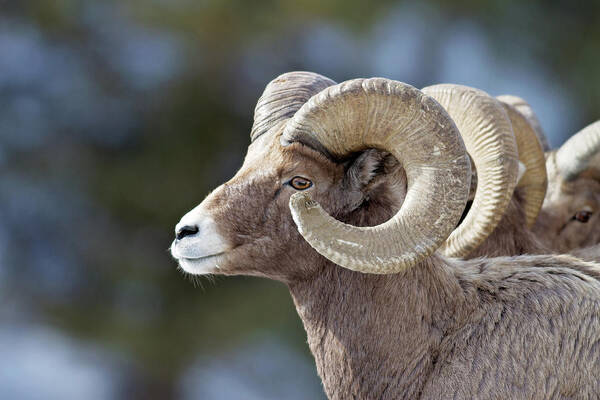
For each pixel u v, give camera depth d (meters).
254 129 18.28
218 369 73.00
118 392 70.00
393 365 17.48
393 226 15.91
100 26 70.62
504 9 81.25
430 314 17.62
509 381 16.81
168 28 68.44
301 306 18.14
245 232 17.27
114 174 65.56
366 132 16.61
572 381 16.77
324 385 18.09
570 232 25.41
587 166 24.97
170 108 68.06
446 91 20.20
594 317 17.14
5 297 66.38
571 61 81.50
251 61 69.94
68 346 73.12
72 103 69.56
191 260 17.50
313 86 18.22
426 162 16.16
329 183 17.31
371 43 73.31
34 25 70.75
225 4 67.94
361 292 17.62
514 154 19.50
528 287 17.80
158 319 63.78
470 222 19.72
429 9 80.25
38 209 66.62
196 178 66.06
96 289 64.94
